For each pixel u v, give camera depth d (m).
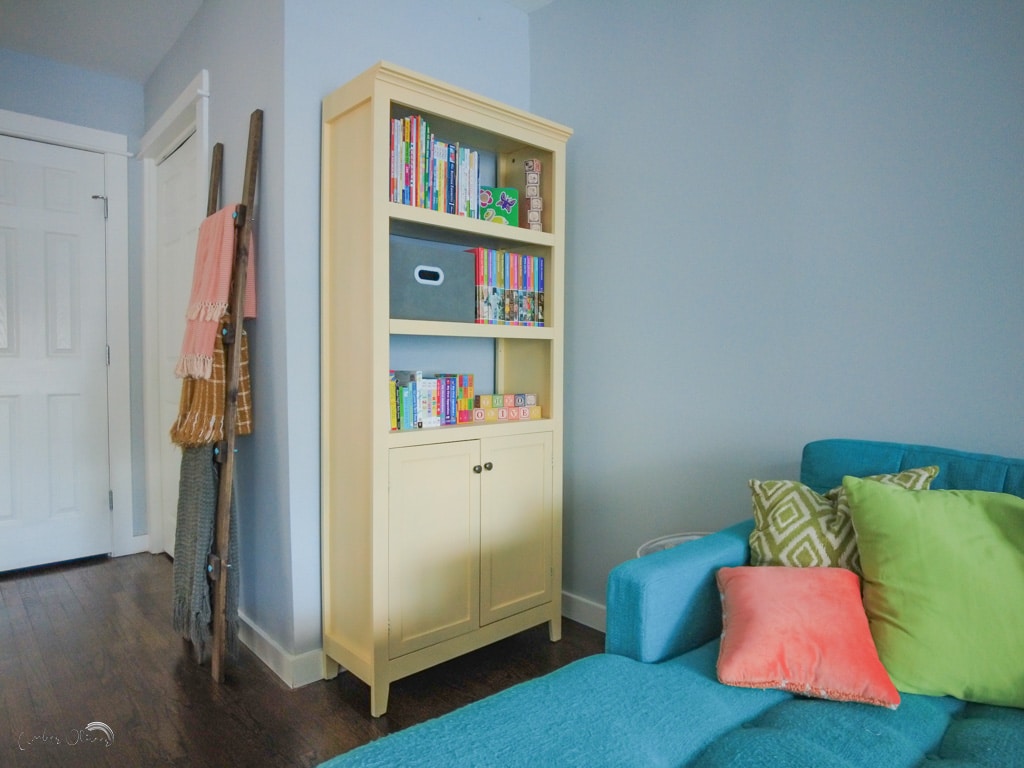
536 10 2.63
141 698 1.88
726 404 2.05
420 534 1.92
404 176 1.92
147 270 3.25
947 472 1.46
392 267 1.90
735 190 2.01
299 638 1.99
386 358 1.82
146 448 3.32
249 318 2.14
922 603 1.22
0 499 2.94
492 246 2.52
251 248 2.09
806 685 1.18
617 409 2.37
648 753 0.98
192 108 2.55
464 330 2.05
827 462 1.64
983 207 1.54
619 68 2.33
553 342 2.31
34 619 2.46
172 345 3.07
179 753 1.62
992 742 1.02
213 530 2.06
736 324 2.02
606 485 2.42
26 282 2.97
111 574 2.98
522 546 2.21
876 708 1.14
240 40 2.18
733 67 2.01
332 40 2.03
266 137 2.02
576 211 2.50
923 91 1.63
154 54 2.92
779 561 1.44
